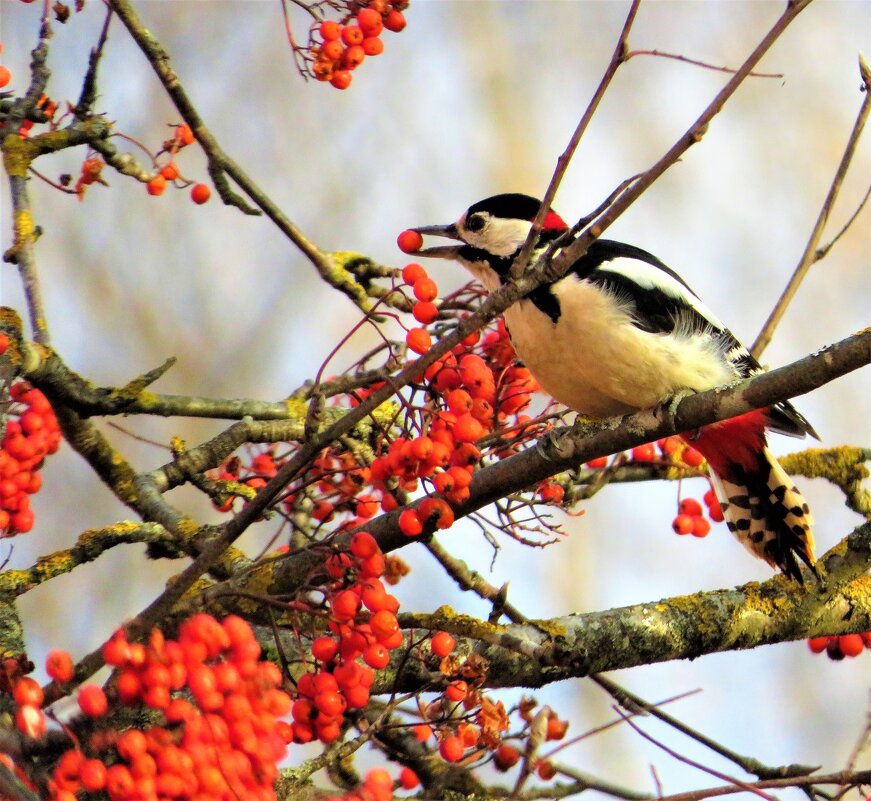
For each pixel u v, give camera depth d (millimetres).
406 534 8242
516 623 10203
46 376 10156
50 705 6797
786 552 10992
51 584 15594
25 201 10477
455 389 8281
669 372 10328
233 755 6566
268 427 10750
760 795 8289
